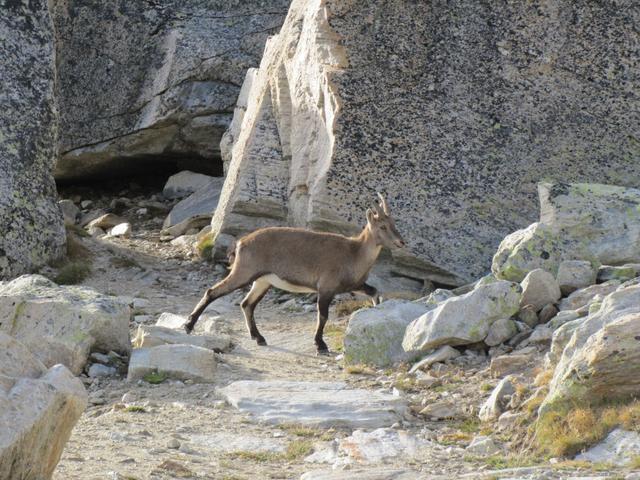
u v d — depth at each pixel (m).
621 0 27.86
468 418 16.28
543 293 20.11
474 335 19.14
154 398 17.73
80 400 10.64
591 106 27.77
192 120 40.59
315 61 29.30
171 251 34.25
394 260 27.44
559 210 23.02
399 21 28.39
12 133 32.06
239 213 31.92
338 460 14.00
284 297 28.38
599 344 14.28
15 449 9.75
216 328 23.95
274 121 32.56
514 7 28.11
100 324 19.59
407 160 27.84
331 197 27.86
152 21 41.62
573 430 13.80
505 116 27.86
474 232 27.25
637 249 22.50
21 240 31.23
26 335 19.33
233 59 40.47
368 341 20.14
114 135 41.81
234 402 16.98
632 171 27.42
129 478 12.19
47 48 33.38
